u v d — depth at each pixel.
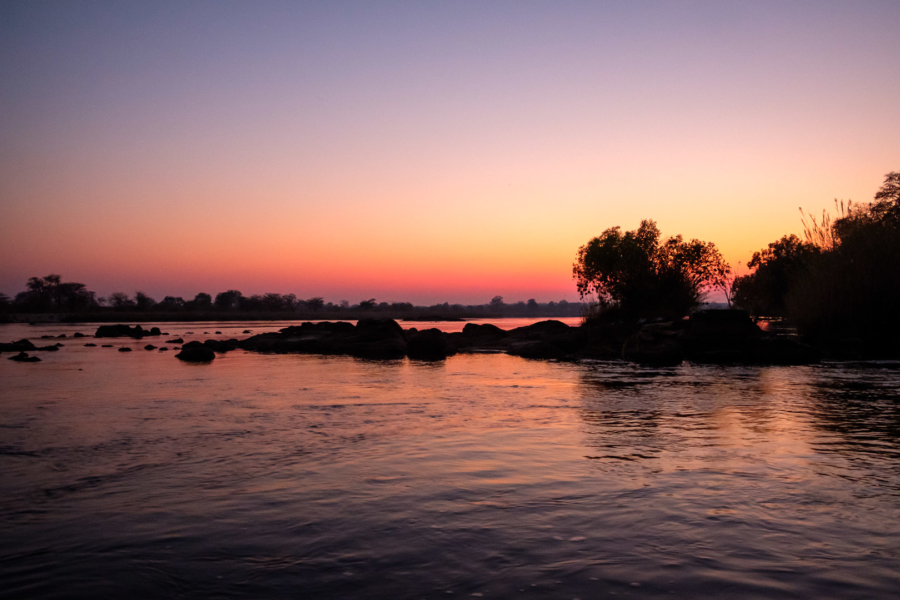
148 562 4.89
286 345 38.31
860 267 28.59
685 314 40.22
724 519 5.77
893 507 6.12
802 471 7.61
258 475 7.65
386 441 9.79
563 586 4.32
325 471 7.82
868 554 4.89
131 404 14.37
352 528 5.63
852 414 12.30
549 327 39.31
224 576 4.60
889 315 27.86
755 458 8.38
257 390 17.22
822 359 26.22
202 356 31.03
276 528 5.66
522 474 7.58
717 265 40.47
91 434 10.52
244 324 115.19
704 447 9.14
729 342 27.22
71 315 133.50
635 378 20.16
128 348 39.00
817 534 5.36
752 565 4.67
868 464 7.98
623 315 40.44
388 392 16.64
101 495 6.83
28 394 16.41
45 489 7.11
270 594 4.27
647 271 40.03
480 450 9.05
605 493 6.68
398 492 6.81
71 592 4.36
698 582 4.36
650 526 5.59
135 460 8.55
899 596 4.12
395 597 4.18
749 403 13.98
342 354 35.38
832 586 4.29
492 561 4.80
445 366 26.25
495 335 42.12
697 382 18.72
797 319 30.36
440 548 5.10
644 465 8.01
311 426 11.27
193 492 6.90
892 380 18.86
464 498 6.56
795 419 11.71
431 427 11.12
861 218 30.86
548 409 13.30
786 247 62.28
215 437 10.22
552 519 5.82
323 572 4.64
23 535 5.55
